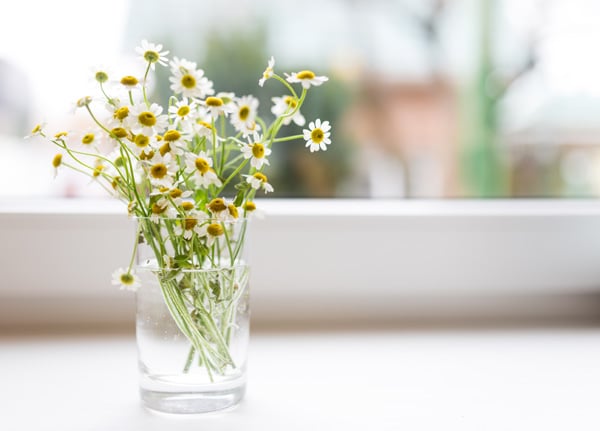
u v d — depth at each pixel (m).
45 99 0.84
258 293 0.80
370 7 0.89
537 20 0.92
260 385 0.62
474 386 0.62
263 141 0.58
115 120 0.53
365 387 0.61
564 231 0.83
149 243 0.56
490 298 0.84
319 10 0.88
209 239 0.55
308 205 0.86
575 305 0.85
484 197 0.92
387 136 0.90
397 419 0.56
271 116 0.87
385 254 0.81
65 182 0.85
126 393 0.60
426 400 0.59
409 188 0.90
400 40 0.90
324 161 0.89
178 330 0.56
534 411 0.57
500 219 0.82
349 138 0.89
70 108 0.55
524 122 0.92
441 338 0.76
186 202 0.56
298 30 0.88
